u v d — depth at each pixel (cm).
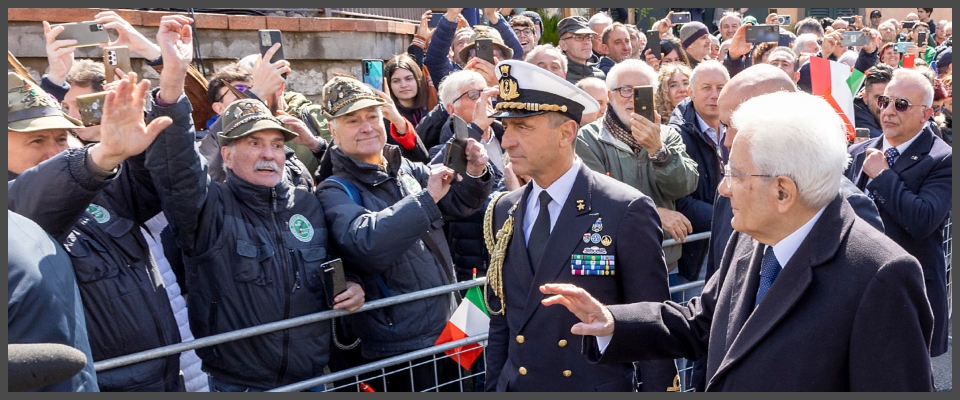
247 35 609
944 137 595
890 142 444
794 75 673
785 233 202
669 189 401
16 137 279
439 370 357
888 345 184
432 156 431
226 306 297
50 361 144
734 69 733
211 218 294
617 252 266
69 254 269
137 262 289
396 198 351
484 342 344
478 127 416
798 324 194
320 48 643
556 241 270
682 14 912
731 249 233
